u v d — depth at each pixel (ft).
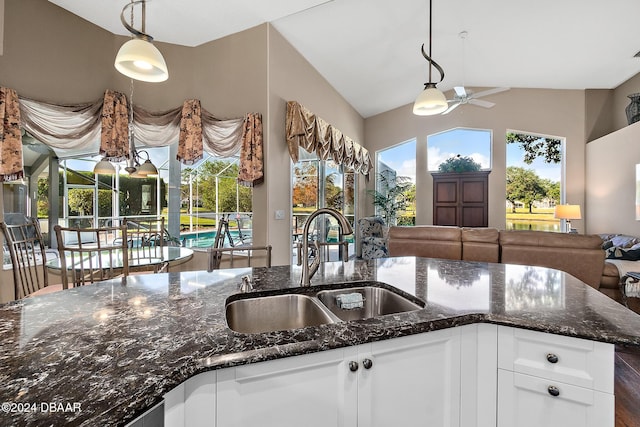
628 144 16.66
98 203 15.69
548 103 20.94
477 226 22.04
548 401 3.31
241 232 13.00
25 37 9.30
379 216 24.88
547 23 13.34
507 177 21.91
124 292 4.22
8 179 8.50
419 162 23.57
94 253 9.96
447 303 3.89
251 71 11.49
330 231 18.90
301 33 12.34
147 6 10.12
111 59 11.41
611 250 13.00
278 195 11.89
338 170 19.97
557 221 21.01
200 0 9.98
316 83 15.44
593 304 3.86
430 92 8.76
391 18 12.33
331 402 2.92
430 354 3.36
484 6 12.16
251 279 5.04
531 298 4.10
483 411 3.56
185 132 11.58
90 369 2.26
